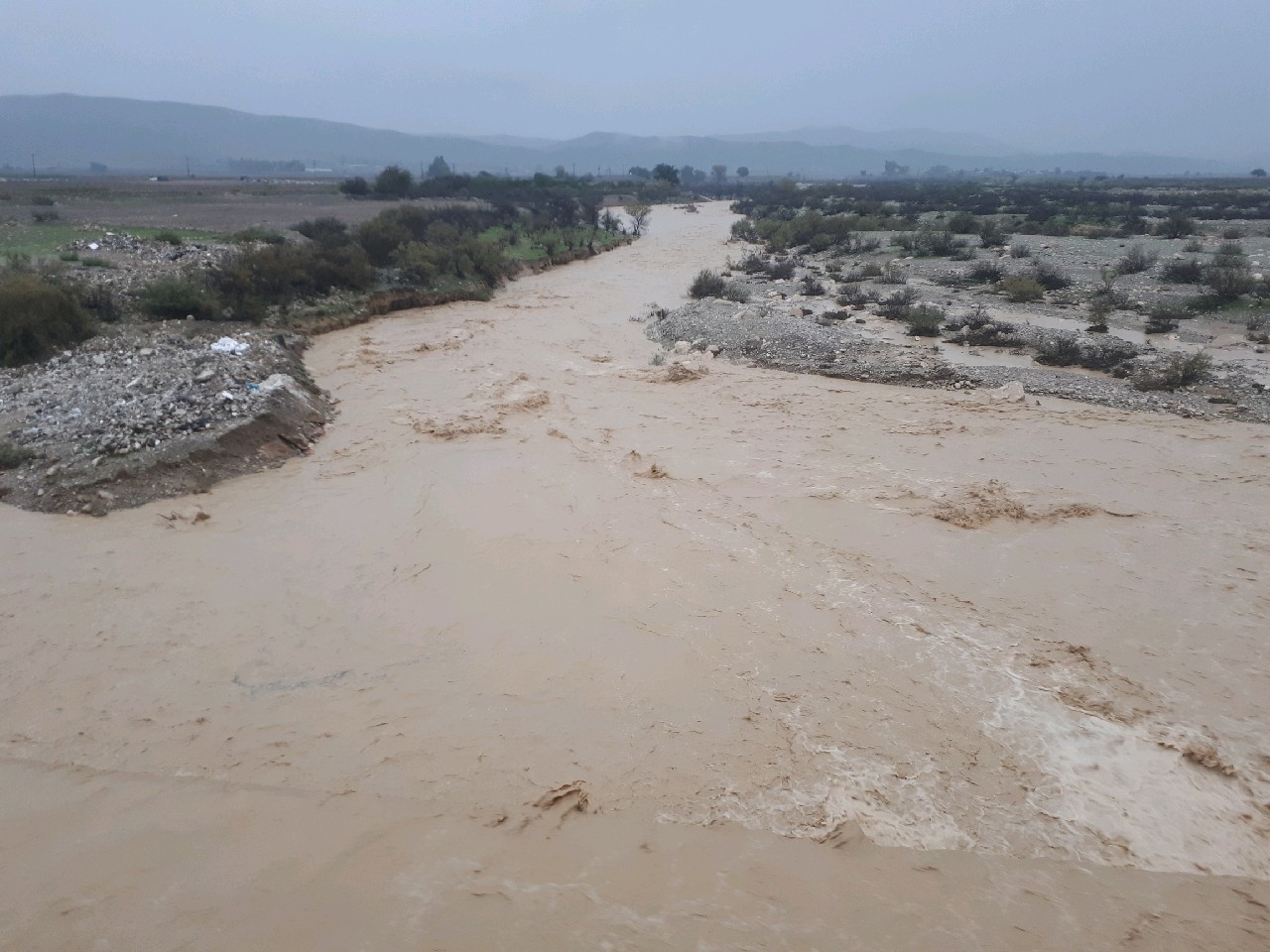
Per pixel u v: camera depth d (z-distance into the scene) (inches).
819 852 211.3
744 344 754.8
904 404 590.6
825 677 278.7
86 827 217.6
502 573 347.6
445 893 196.7
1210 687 274.5
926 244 1347.2
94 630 305.7
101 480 402.9
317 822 219.3
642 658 289.3
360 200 2102.6
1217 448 489.1
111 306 680.4
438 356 730.2
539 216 1777.8
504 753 244.8
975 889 201.3
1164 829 219.3
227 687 275.9
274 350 625.3
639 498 426.6
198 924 187.6
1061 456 481.1
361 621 314.7
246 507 413.4
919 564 355.9
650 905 194.4
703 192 3875.5
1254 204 1951.3
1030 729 254.4
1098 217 1701.5
